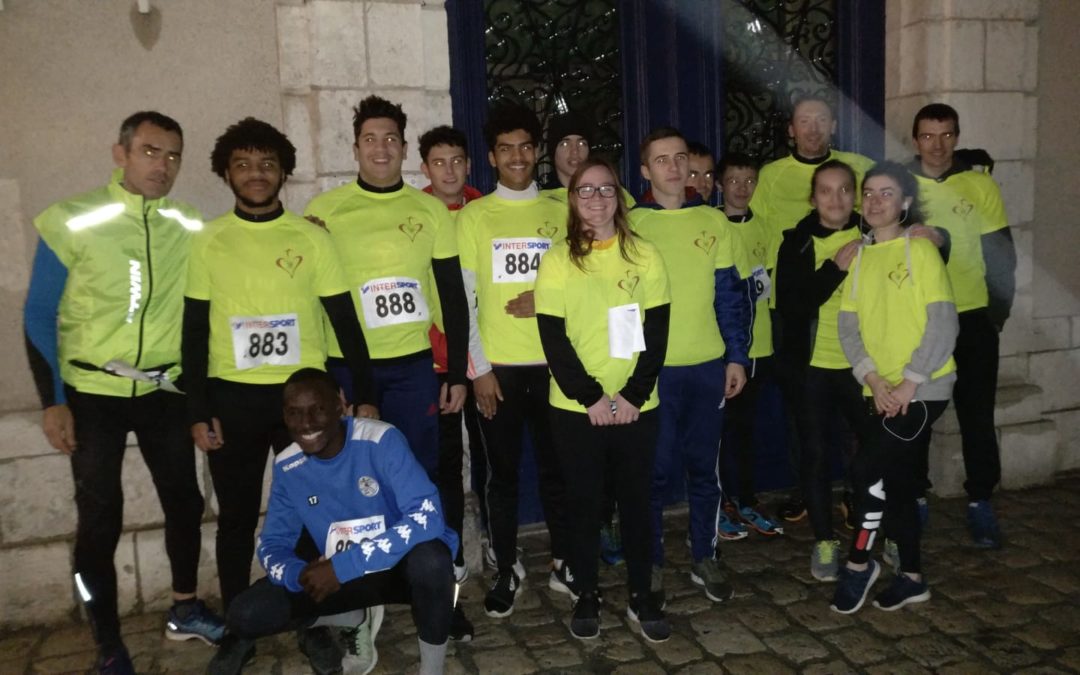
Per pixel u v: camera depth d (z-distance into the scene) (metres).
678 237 3.40
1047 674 2.98
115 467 3.05
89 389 3.01
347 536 2.80
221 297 3.00
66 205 2.95
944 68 4.60
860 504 3.41
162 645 3.38
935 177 4.07
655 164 3.40
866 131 4.90
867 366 3.38
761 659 3.15
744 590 3.71
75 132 3.49
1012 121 4.74
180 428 3.20
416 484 2.76
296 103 3.69
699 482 3.57
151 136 2.89
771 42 4.78
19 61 3.39
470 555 3.95
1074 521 4.32
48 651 3.36
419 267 3.27
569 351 3.03
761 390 4.82
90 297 2.96
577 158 3.65
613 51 4.54
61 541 3.59
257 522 3.46
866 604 3.54
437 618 2.75
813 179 3.64
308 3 3.63
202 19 3.57
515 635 3.40
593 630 3.32
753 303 3.93
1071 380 5.04
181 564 3.34
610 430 3.11
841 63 4.84
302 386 2.62
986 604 3.49
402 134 3.27
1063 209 4.95
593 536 3.25
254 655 3.27
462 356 3.29
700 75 4.62
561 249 3.07
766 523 4.30
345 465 2.76
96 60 3.47
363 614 2.99
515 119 3.34
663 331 3.05
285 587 2.75
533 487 4.55
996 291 4.09
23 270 3.51
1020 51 4.70
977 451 4.05
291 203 3.73
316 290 3.10
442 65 3.91
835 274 3.56
